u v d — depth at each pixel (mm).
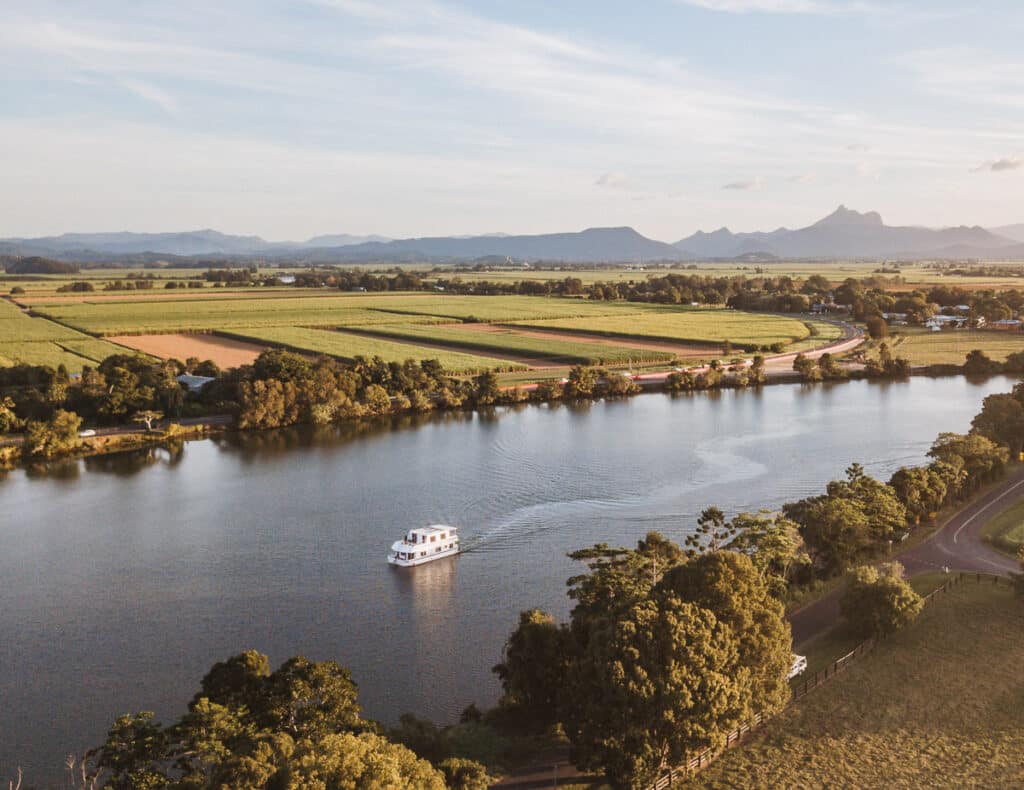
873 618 90875
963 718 75812
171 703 84812
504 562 121250
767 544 105188
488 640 98000
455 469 171000
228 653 94938
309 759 52969
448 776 61125
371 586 113125
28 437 181375
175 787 58312
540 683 77875
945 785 66438
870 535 115562
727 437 198625
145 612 104875
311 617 103812
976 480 147000
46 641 97375
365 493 154625
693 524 135000
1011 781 66500
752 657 72125
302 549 126375
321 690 68000
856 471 134875
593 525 135750
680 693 64125
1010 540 120125
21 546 127375
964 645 89625
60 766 74812
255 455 185375
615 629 67938
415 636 99062
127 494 154625
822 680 83375
